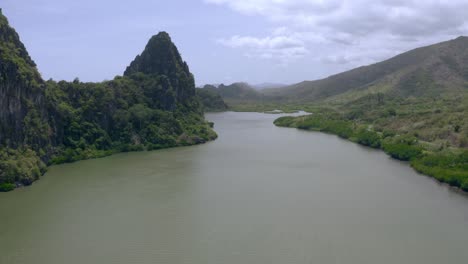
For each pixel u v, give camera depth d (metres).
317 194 94.06
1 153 100.44
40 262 63.44
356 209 84.25
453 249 67.19
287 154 140.50
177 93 188.12
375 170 116.62
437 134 145.62
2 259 64.31
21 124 110.81
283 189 97.75
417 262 63.19
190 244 68.88
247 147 155.00
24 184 100.31
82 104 143.62
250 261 63.38
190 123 178.50
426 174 110.25
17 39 121.81
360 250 66.81
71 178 107.25
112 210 83.75
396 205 86.56
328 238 71.00
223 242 69.62
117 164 123.62
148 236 71.94
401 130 164.38
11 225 76.62
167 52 185.75
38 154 116.50
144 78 176.38
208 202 88.38
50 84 139.62
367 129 182.88
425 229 74.50
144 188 98.25
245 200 89.81
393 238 71.00
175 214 81.62
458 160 112.50
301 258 64.19
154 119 160.50
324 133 198.38
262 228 74.94
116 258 64.56
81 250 67.12
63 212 82.75
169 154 140.00
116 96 155.62
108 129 147.50
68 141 132.12
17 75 109.19
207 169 117.25
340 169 117.75
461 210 83.69
